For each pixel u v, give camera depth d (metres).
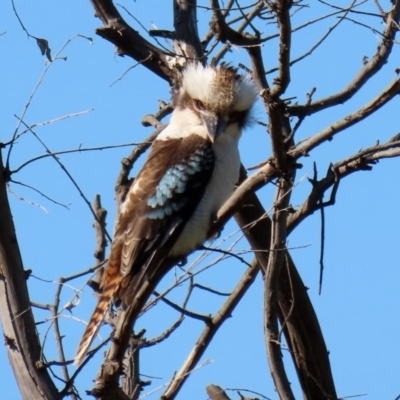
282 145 8.62
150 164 10.93
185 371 10.45
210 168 10.86
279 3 7.68
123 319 8.80
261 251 9.82
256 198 11.55
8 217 8.77
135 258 10.23
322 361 12.01
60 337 8.96
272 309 9.69
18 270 8.73
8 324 8.60
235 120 11.35
